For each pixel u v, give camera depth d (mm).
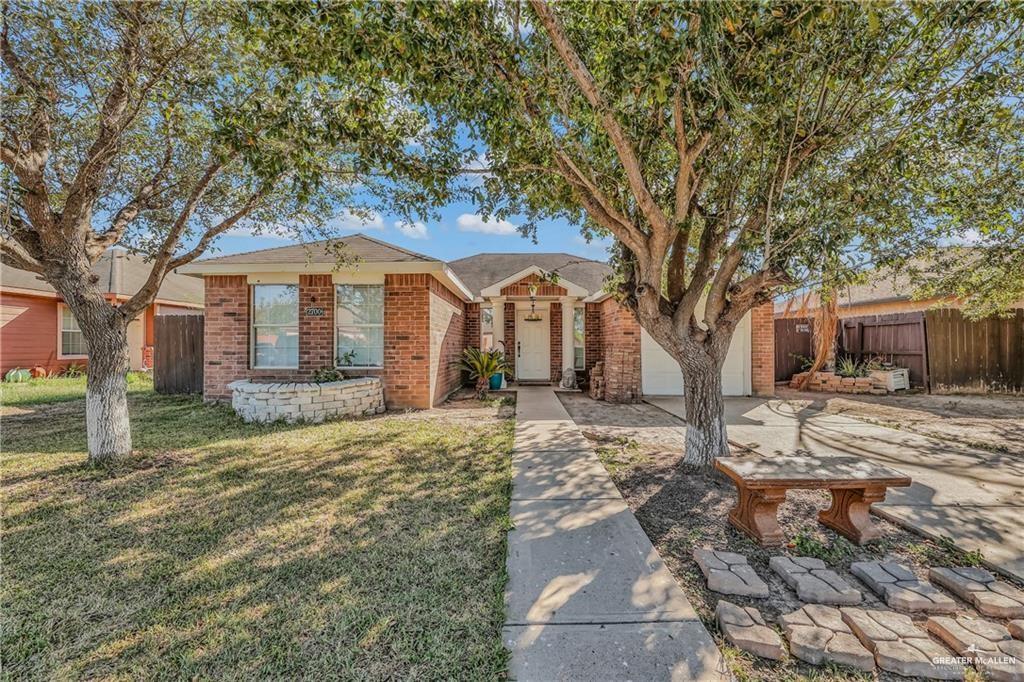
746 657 2213
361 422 7867
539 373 14500
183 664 2188
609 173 4773
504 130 4168
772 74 3357
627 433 7191
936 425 7664
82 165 4758
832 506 3680
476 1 3232
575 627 2395
